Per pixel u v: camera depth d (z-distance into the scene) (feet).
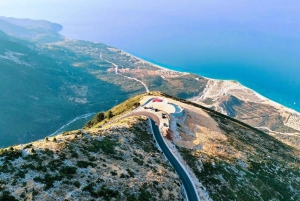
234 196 248.11
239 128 469.98
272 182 303.48
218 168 285.84
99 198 171.73
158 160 260.62
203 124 421.18
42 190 160.97
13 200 147.13
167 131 347.97
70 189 169.58
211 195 236.43
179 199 209.67
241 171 298.35
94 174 190.90
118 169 208.23
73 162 195.52
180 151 302.25
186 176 250.78
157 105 465.88
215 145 345.10
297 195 300.61
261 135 488.85
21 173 167.84
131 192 188.14
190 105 524.52
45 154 192.95
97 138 248.93
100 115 521.24
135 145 273.33
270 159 359.25
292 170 352.90
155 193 199.62
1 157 176.45
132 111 435.94
